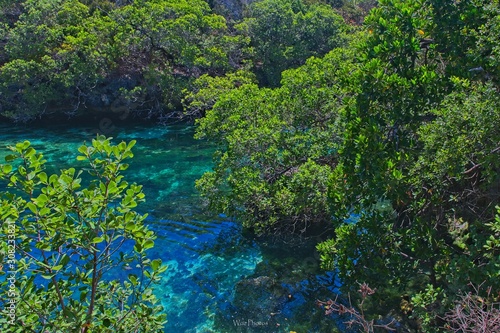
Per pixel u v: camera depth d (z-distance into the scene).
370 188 9.01
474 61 8.91
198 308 10.78
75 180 4.66
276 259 12.91
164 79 29.05
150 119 29.48
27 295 4.76
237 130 14.31
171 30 29.12
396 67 9.27
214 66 30.41
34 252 10.98
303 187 12.42
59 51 26.77
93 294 5.02
